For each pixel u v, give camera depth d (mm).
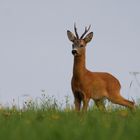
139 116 19953
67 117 21156
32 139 12414
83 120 19500
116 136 12539
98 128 14227
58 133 12719
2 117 22547
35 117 22062
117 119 19188
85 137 12422
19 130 13883
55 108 29250
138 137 12539
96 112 24203
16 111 28078
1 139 12719
